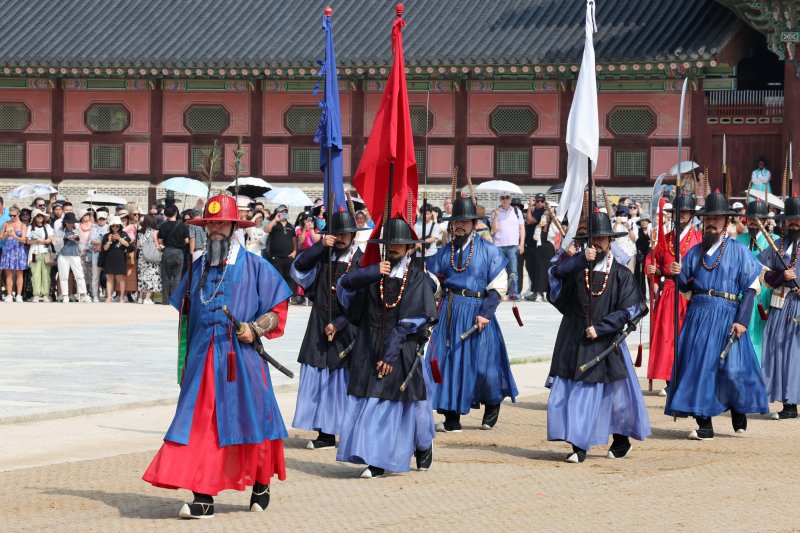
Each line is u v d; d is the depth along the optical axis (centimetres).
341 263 1524
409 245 1308
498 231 3784
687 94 4950
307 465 1393
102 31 5528
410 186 1494
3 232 3669
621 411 1452
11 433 1530
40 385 1870
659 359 2014
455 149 5216
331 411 1495
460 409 1641
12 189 5559
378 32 5272
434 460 1424
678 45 4766
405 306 1298
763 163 4775
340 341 1500
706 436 1617
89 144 5516
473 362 1650
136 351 2353
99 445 1462
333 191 1698
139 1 5722
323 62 1692
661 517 1107
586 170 1634
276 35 5356
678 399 1620
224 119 5419
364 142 5272
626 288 1448
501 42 5041
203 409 1094
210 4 5644
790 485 1266
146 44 5397
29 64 5297
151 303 3647
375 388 1301
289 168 5381
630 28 4953
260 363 1128
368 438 1293
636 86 5000
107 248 3659
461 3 5369
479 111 5191
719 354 1620
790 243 1912
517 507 1150
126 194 5491
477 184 5200
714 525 1075
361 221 2003
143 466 1336
